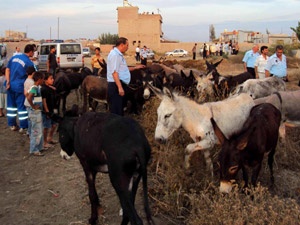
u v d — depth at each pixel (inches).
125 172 168.2
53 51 598.9
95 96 423.5
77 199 236.8
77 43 839.1
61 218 215.5
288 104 287.7
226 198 185.5
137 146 171.0
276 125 235.3
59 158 313.4
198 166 247.6
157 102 338.6
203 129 241.3
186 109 242.1
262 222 168.9
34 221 213.5
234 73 925.8
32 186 261.9
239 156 191.8
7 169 296.2
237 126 254.2
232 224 171.6
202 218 181.5
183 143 278.7
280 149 280.7
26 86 319.6
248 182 221.3
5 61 853.2
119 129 176.9
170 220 203.6
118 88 284.2
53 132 359.9
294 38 2301.9
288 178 258.5
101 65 532.4
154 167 266.2
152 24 2623.0
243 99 263.3
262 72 437.1
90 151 183.9
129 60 1577.3
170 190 224.8
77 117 213.0
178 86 418.6
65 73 493.4
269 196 195.8
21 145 356.8
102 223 204.5
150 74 401.7
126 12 2628.0
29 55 386.3
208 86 393.4
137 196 229.1
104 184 254.2
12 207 231.9
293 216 171.2
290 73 789.2
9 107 404.2
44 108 323.3
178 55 2082.9
